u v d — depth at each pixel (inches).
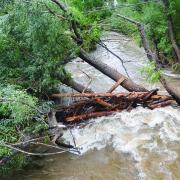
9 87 335.9
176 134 379.2
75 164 338.6
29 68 397.7
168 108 435.5
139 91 444.5
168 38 635.5
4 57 402.3
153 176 308.7
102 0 692.7
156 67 441.4
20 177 323.0
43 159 349.4
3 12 413.1
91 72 620.7
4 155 308.3
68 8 430.0
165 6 600.7
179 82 555.5
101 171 324.5
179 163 324.8
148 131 388.5
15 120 308.5
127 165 330.0
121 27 617.3
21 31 401.4
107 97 427.8
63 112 413.1
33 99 356.8
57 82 427.8
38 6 387.2
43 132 342.3
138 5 699.4
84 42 454.6
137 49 780.6
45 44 403.9
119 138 378.6
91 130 397.7
